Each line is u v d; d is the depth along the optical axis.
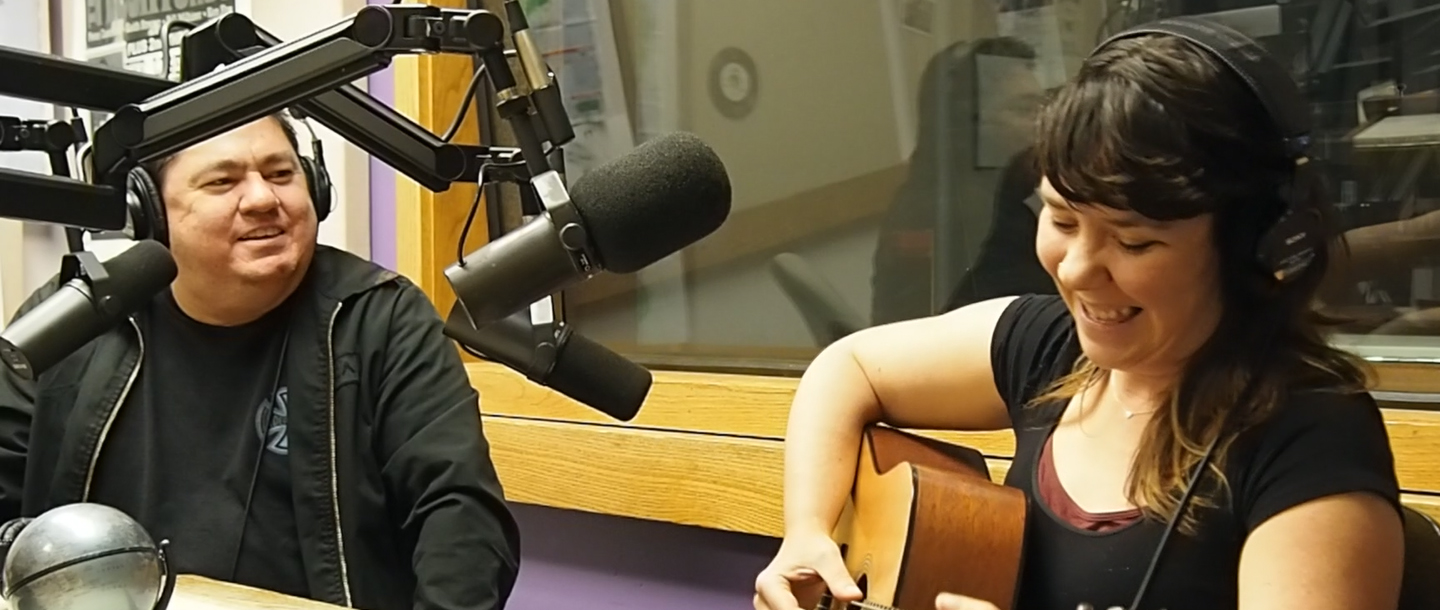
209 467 2.59
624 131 3.25
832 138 2.96
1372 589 1.73
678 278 3.19
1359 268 2.47
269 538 2.56
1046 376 2.11
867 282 2.95
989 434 2.63
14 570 1.88
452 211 3.27
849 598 2.06
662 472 2.90
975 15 2.78
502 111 1.80
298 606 2.20
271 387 2.61
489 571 2.41
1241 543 1.82
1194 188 1.71
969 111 2.80
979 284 2.82
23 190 1.83
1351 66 2.46
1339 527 1.73
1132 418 1.96
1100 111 1.73
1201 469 1.83
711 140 3.12
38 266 4.20
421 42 1.80
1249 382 1.81
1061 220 1.81
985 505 2.03
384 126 1.94
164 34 2.23
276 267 2.54
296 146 2.64
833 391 2.27
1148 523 1.88
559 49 3.32
